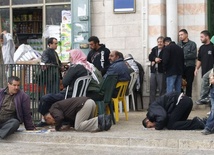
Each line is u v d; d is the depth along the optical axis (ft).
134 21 49.29
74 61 37.01
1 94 34.91
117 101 39.58
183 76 45.96
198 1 48.39
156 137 32.07
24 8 54.29
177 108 34.83
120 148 31.83
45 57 43.16
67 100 35.01
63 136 33.42
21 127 37.50
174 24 47.83
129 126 37.29
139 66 47.73
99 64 42.63
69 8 52.16
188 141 31.07
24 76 37.88
